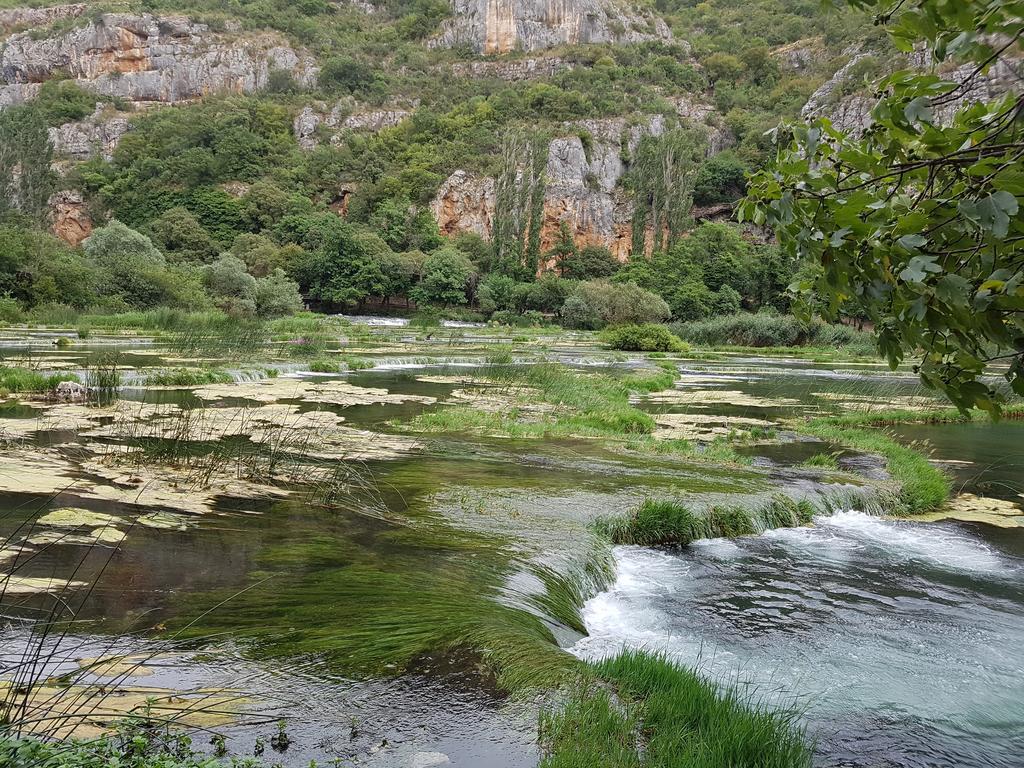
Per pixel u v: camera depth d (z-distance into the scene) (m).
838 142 2.70
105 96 106.81
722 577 6.71
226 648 3.89
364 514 7.05
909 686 4.63
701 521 7.98
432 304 66.69
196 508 6.71
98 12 112.81
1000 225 2.03
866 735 3.93
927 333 2.52
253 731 3.07
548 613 5.13
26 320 34.38
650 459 10.89
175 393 14.75
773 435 13.91
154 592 4.65
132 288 42.12
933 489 10.10
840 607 6.05
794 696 4.38
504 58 116.44
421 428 12.46
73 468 7.76
